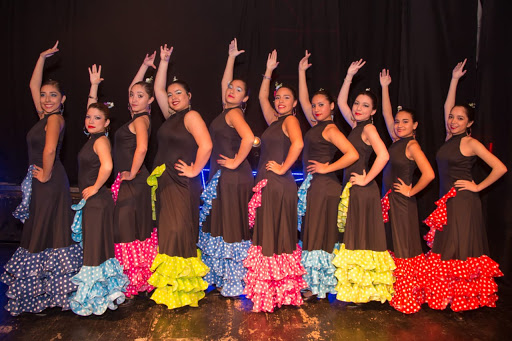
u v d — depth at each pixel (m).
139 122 3.12
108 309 3.06
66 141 4.21
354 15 4.07
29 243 2.93
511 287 3.63
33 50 4.18
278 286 3.10
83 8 4.11
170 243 2.97
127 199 3.12
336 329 2.82
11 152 4.32
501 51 3.72
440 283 3.15
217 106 4.12
